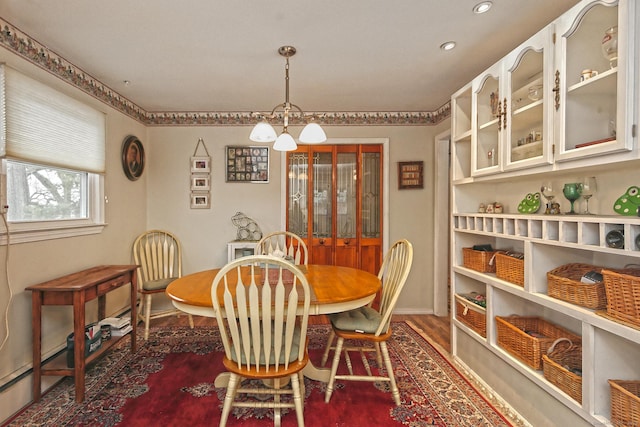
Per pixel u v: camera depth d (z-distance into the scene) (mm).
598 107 1391
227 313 1526
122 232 3127
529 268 1744
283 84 2805
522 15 1801
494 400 1983
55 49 2166
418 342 2857
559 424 1550
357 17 1809
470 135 2248
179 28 1915
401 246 2148
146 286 2934
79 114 2416
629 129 1207
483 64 2420
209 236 3652
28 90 1949
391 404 1935
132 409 1870
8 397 1800
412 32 1973
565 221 1515
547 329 1963
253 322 1494
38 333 1926
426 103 3346
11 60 1879
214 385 2123
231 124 3635
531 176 1925
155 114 3590
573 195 1654
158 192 3615
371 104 3379
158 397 1992
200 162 3623
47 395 2008
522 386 1791
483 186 2504
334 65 2428
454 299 2518
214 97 3135
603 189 1646
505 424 1753
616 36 1274
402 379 2225
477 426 1735
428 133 3648
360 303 1817
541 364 1715
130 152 3203
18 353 1922
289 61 2352
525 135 1851
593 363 1381
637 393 1342
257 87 2869
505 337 1952
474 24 1893
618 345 1387
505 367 1930
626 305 1248
